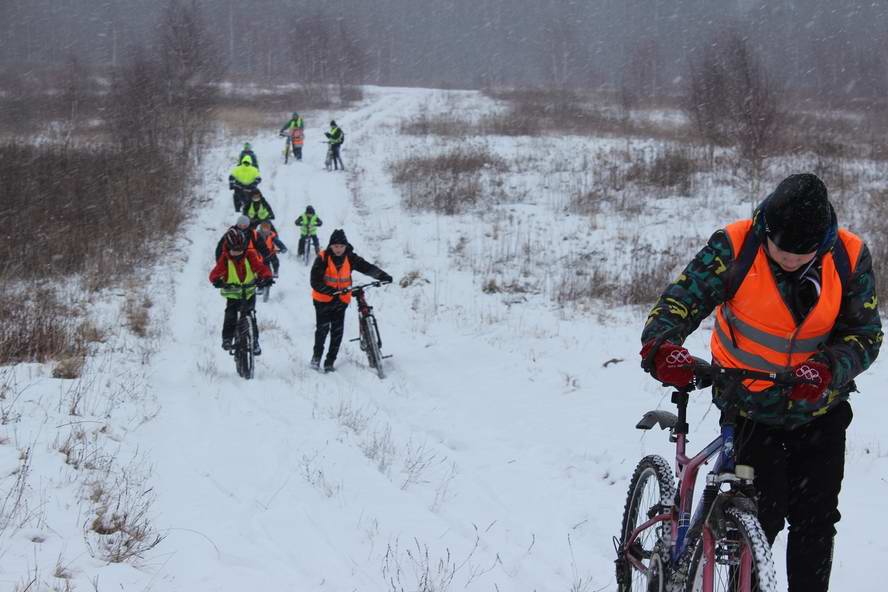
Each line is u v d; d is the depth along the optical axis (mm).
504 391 9523
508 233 17828
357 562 5164
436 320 12812
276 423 8125
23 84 51562
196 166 26688
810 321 3248
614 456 7406
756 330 3332
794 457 3477
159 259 16297
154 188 20766
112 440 7027
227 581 4652
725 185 20906
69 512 5312
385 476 6828
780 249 3127
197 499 5965
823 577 3381
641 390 9125
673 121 36531
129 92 31500
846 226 16047
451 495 6656
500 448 7855
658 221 18109
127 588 4363
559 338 11414
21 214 16000
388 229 19125
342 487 6480
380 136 32812
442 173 23734
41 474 5859
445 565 5172
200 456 7020
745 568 2951
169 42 34500
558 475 7137
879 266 13016
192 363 10508
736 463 3246
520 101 45656
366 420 8445
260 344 12039
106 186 19484
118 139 28078
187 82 34406
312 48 64688
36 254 14523
